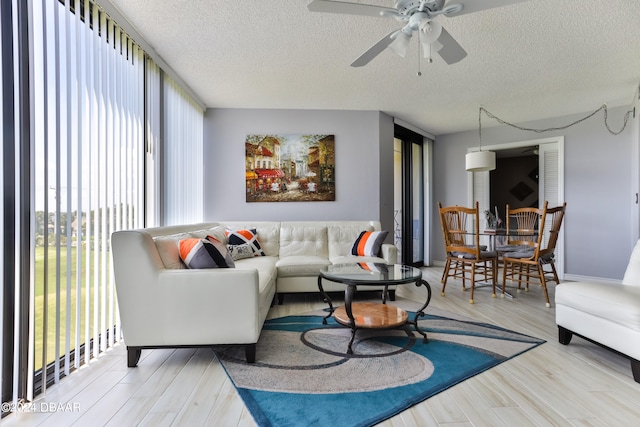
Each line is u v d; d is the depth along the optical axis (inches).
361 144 167.5
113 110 85.7
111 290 85.4
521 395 61.7
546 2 79.9
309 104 157.6
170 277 73.3
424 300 130.4
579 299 79.2
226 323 74.4
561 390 63.4
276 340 88.6
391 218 176.6
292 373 70.2
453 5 62.9
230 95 144.8
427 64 115.0
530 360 76.7
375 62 113.3
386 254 133.4
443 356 78.6
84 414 56.0
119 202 88.6
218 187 160.1
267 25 90.9
